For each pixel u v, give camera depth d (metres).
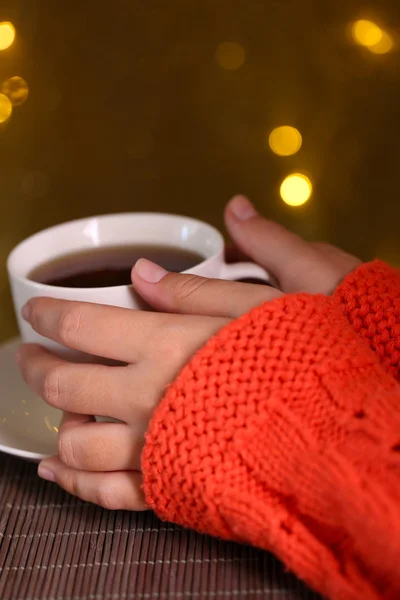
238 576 0.32
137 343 0.34
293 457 0.30
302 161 0.79
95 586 0.32
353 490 0.29
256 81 0.76
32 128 0.73
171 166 0.79
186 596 0.32
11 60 0.69
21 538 0.35
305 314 0.33
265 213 0.81
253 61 0.75
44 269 0.42
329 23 0.74
